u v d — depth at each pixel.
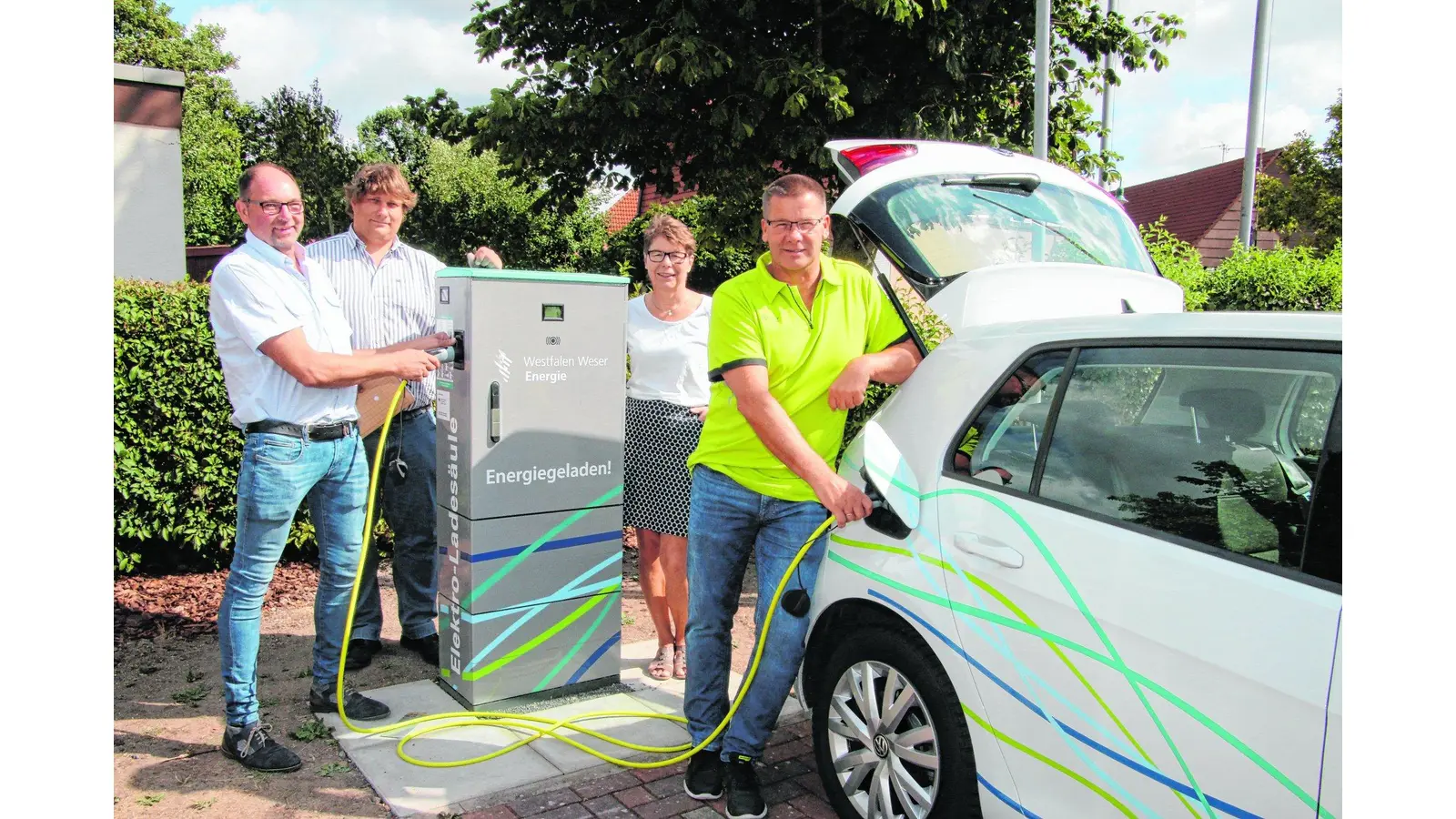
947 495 2.69
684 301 4.30
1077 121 11.32
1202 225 29.30
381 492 4.40
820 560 3.09
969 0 9.39
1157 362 2.36
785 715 3.94
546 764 3.41
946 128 9.71
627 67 9.70
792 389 3.00
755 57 9.02
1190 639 2.03
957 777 2.56
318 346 3.42
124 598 5.21
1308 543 1.95
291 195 3.28
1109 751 2.16
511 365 3.73
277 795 3.17
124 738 3.56
